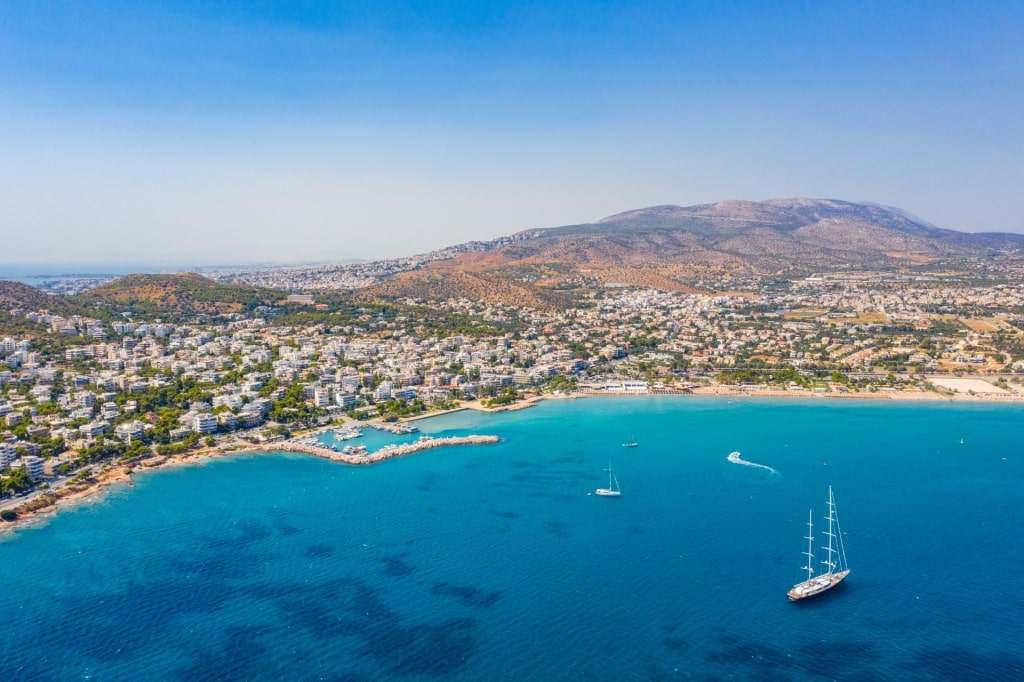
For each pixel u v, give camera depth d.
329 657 196.88
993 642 196.75
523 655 195.88
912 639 199.00
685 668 188.75
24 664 195.75
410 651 198.62
